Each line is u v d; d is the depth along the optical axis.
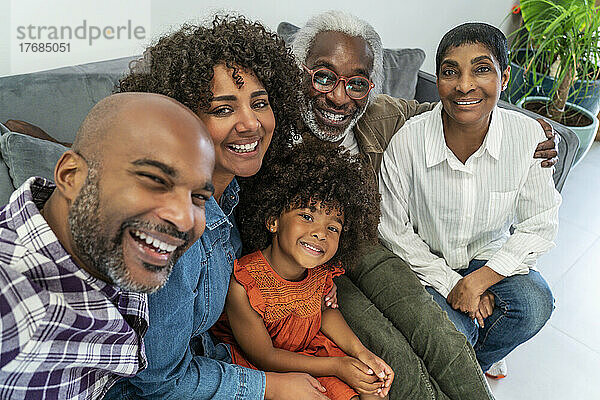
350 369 1.12
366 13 2.28
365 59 1.36
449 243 1.51
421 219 1.52
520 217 1.50
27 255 0.65
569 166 1.78
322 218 1.14
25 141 1.09
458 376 1.17
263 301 1.13
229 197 1.10
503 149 1.39
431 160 1.41
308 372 1.14
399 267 1.33
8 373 0.63
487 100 1.28
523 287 1.45
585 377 1.79
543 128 1.44
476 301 1.42
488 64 1.25
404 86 1.99
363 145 1.50
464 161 1.41
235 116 0.90
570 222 2.47
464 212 1.44
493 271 1.43
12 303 0.60
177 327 0.86
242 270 1.14
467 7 2.69
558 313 2.02
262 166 1.16
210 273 0.98
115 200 0.60
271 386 1.02
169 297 0.84
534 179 1.42
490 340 1.52
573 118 2.49
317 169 1.15
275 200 1.15
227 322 1.21
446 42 1.29
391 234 1.49
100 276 0.69
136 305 0.76
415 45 2.58
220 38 0.91
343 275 1.36
